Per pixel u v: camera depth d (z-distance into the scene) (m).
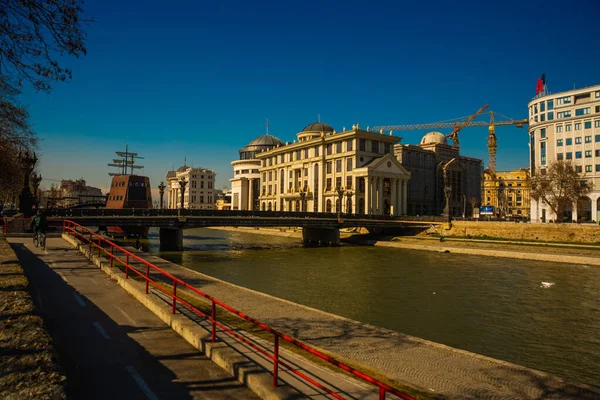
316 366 10.30
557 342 19.12
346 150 96.06
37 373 6.98
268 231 97.00
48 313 13.61
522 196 157.00
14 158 44.84
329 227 66.44
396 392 5.48
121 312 14.11
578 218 79.88
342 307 25.27
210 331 12.27
